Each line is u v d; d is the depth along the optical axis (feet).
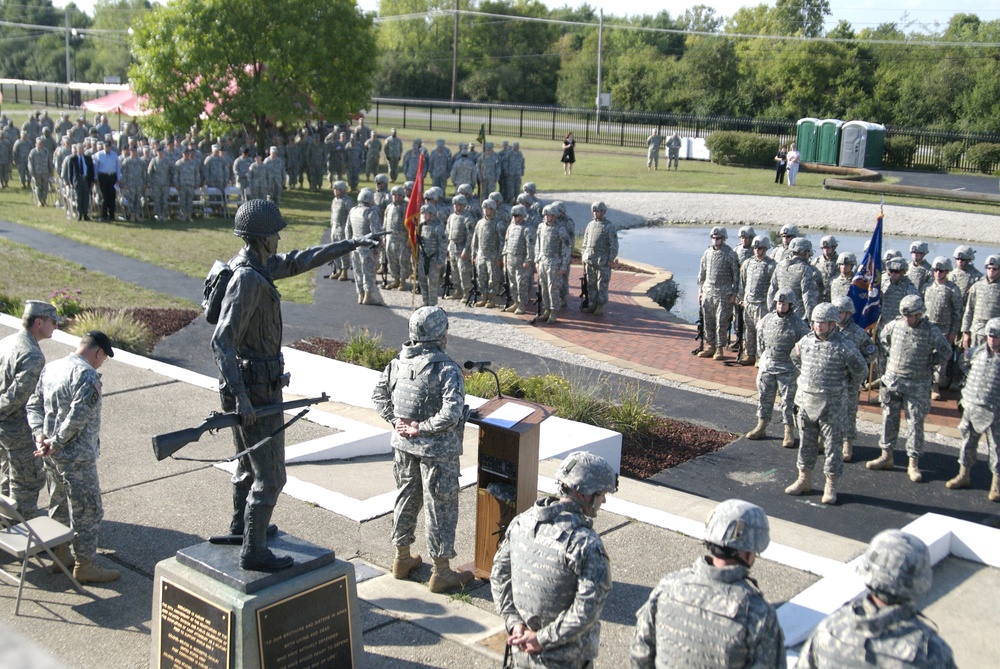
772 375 40.91
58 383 22.57
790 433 41.01
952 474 39.01
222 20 103.91
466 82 290.76
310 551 18.94
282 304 63.67
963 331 49.98
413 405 21.98
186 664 18.40
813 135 157.89
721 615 13.64
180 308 60.39
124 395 39.06
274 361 18.17
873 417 45.88
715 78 239.71
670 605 14.14
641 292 72.38
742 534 13.67
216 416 16.88
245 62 106.63
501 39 320.29
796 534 29.96
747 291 53.36
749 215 114.62
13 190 105.70
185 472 31.04
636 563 25.14
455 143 175.32
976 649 22.33
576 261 84.69
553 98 295.89
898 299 49.88
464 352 54.24
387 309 63.52
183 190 89.40
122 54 314.55
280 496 29.12
